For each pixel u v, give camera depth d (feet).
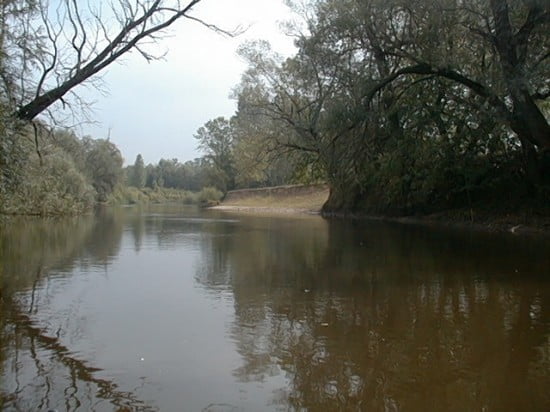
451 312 27.71
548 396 16.83
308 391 17.40
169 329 24.64
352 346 22.04
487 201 92.17
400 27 72.38
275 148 147.74
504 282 35.94
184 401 16.52
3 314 27.43
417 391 17.35
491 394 17.02
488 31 64.13
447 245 59.41
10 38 41.24
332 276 39.37
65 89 43.65
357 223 105.70
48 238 70.85
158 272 41.78
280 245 62.59
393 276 38.91
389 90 80.38
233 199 267.18
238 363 20.04
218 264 46.44
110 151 266.36
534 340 22.58
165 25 45.80
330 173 91.09
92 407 15.93
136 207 251.80
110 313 27.86
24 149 43.62
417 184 101.76
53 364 19.70
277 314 27.61
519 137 81.25
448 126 90.07
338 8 78.33
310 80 96.48
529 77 58.54
